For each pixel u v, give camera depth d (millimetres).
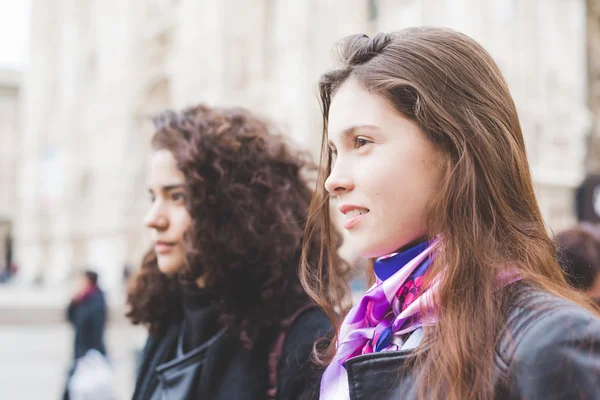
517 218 1146
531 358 935
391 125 1161
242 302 1945
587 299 1162
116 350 12594
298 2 19453
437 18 15570
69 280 35656
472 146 1116
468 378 994
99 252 31484
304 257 1607
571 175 16438
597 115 21438
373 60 1212
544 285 1057
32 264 41594
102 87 32844
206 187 2014
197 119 2205
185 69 24328
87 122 36281
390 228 1170
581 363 891
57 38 44656
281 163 2199
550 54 16531
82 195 36719
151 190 2260
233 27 22547
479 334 1015
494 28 15383
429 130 1138
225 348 1976
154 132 2289
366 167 1170
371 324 1298
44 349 13055
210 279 1989
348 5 19297
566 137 16547
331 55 1325
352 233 1221
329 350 1521
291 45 19469
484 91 1155
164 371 2084
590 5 21812
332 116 1250
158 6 30000
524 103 15852
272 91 21609
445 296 1072
